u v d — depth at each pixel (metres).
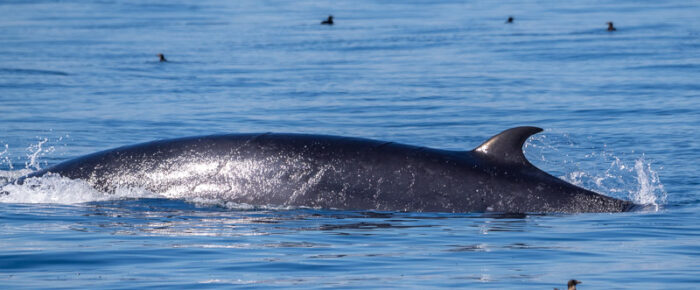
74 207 47.62
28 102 101.62
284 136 50.16
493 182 47.44
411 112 92.31
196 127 83.31
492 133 79.31
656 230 42.44
